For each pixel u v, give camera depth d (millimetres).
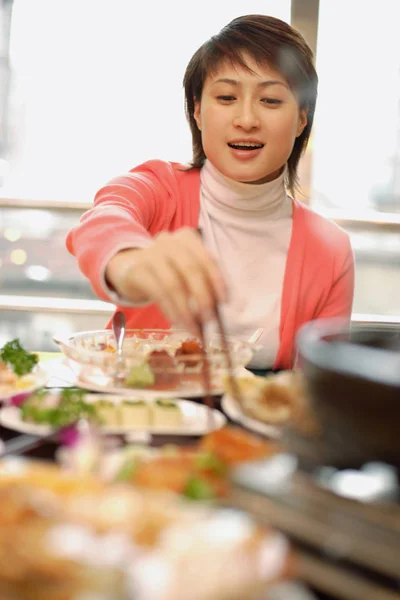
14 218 3541
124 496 523
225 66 1816
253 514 529
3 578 412
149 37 3373
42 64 3393
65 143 3436
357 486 536
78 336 1358
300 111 1988
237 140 1872
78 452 687
